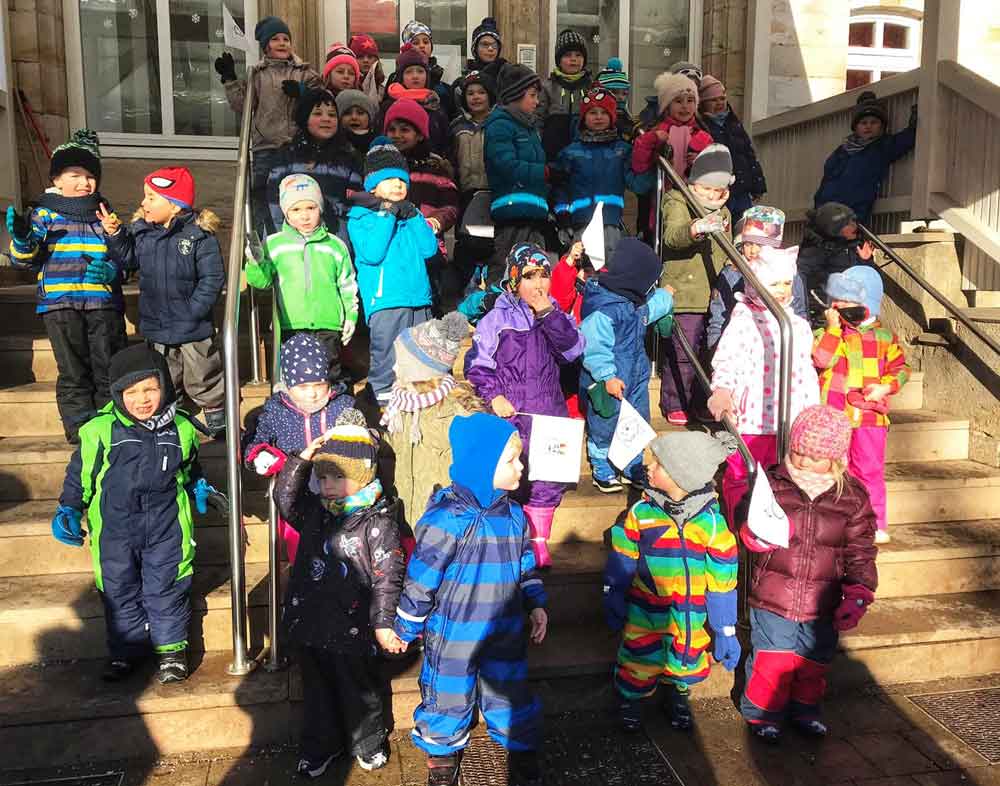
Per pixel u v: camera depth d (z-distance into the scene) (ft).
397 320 13.64
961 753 10.50
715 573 10.27
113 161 23.32
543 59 25.38
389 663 11.05
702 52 25.64
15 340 15.12
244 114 15.40
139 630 10.56
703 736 10.83
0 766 9.83
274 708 10.34
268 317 16.81
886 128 19.54
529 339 12.09
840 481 10.54
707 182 15.33
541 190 16.34
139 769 9.93
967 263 17.62
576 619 12.30
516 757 9.72
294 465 9.54
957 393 16.49
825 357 13.08
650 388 16.44
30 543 11.97
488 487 9.23
